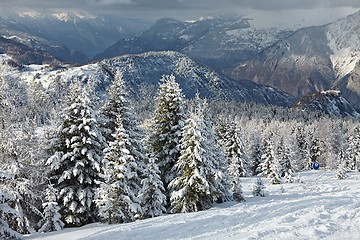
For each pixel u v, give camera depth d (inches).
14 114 920.3
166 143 1174.3
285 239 512.7
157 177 1036.5
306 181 2143.2
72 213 997.8
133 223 854.5
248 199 1305.4
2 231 776.9
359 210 716.7
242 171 2393.0
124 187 973.8
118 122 1005.8
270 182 2128.4
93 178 1044.5
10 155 903.1
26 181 900.6
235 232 637.9
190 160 1073.5
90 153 999.0
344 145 4434.1
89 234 784.3
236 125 2373.3
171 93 1184.2
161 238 676.1
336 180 2068.2
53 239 784.9
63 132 1006.4
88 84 1113.4
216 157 1206.3
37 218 985.5
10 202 888.3
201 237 638.5
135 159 1085.1
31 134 952.3
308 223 617.3
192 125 1082.7
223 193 1188.5
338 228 561.6
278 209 849.5
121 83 1143.6
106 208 948.6
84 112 1004.6
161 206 1051.3
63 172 994.7
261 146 3048.7
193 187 1064.2
